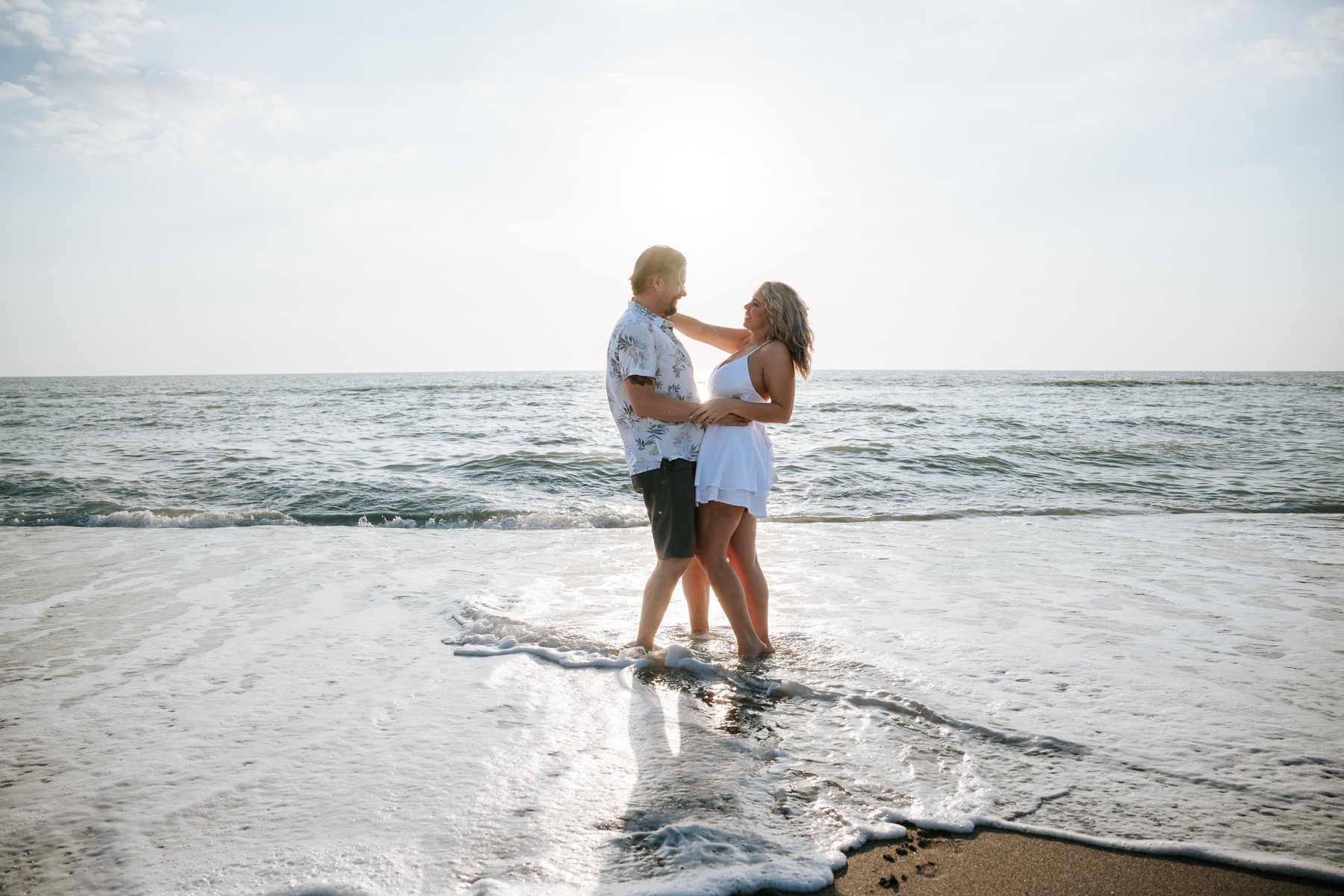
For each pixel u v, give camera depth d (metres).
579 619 4.16
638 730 2.69
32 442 15.66
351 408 30.17
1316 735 2.61
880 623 4.04
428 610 4.38
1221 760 2.42
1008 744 2.56
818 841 1.96
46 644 3.74
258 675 3.28
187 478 10.30
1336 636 3.78
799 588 4.86
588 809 2.13
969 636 3.79
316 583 5.04
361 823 2.05
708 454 3.45
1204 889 1.76
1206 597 4.57
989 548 6.23
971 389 50.41
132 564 5.69
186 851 1.91
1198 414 23.77
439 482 10.11
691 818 2.07
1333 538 6.61
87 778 2.32
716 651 3.59
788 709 2.89
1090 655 3.49
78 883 1.78
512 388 62.16
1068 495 9.59
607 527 7.77
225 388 73.06
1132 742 2.56
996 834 2.01
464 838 1.97
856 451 12.75
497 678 3.25
